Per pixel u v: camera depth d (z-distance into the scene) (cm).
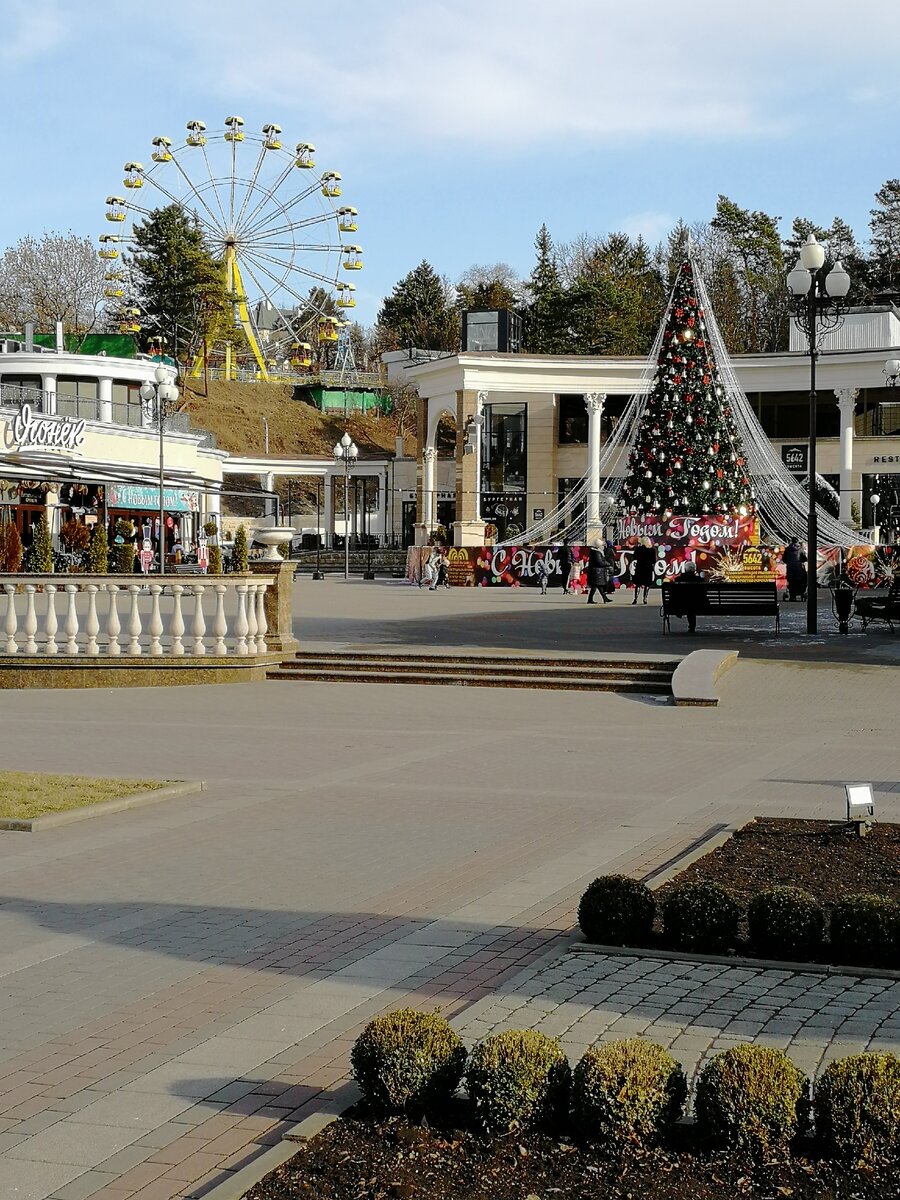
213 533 6969
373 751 1489
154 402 6594
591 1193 429
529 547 5200
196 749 1505
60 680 2131
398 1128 474
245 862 955
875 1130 441
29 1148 484
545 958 693
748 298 10169
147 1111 515
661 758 1426
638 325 9575
